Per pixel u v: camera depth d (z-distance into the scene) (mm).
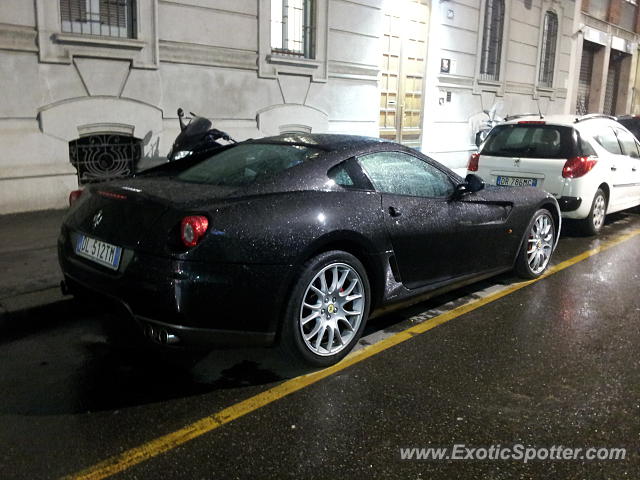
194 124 7562
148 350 3959
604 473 2682
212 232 3188
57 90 7438
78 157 7941
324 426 3043
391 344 4117
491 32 15289
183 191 3512
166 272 3123
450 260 4574
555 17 17812
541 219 5668
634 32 23766
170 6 8320
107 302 3461
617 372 3707
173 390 3422
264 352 3971
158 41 8258
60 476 2604
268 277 3322
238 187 3564
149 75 8266
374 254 3908
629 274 6000
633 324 4555
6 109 7059
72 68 7523
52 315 4469
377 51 11586
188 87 8734
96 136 8023
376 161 4180
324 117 10828
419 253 4262
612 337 4285
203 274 3146
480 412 3201
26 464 2684
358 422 3088
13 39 6961
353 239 3756
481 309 4859
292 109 10211
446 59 13680
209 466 2689
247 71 9445
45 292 4672
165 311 3131
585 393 3428
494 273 5203
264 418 3117
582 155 7227
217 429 3006
